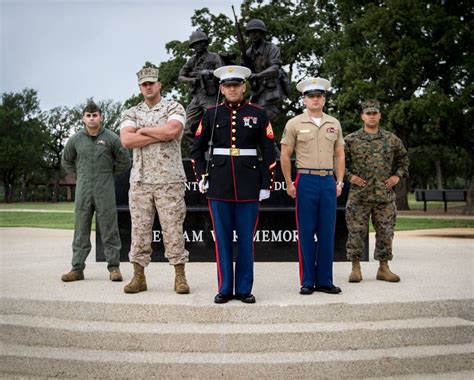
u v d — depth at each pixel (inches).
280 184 294.2
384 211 235.0
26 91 2546.8
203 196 299.9
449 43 862.5
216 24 1139.9
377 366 164.6
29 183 2829.7
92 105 236.4
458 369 170.7
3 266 283.7
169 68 1130.7
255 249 292.2
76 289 214.4
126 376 161.5
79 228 237.6
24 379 163.5
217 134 199.8
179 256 207.8
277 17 1183.6
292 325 180.5
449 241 430.9
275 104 321.4
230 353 169.5
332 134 214.1
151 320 185.2
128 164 244.1
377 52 903.1
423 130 967.0
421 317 191.5
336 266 280.4
